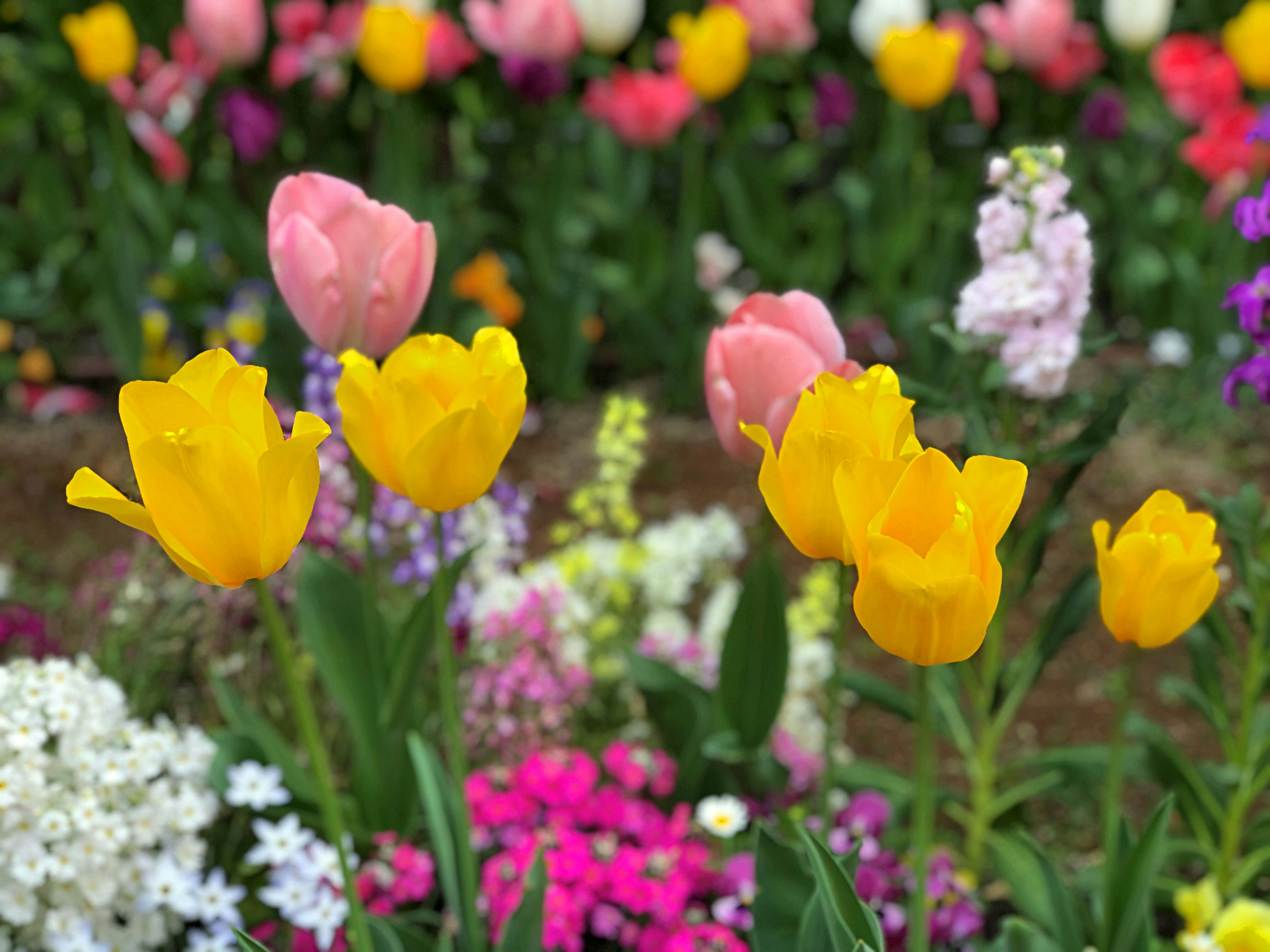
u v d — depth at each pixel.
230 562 1.07
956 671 2.33
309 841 1.96
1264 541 1.98
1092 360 4.89
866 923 1.21
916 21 4.60
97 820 1.70
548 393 4.70
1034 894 2.06
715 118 5.23
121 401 1.04
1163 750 2.17
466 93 5.37
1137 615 1.32
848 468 1.02
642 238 4.76
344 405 1.23
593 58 5.39
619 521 2.65
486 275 4.44
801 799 2.17
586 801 2.00
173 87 4.44
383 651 1.92
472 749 2.31
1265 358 1.73
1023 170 1.77
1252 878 2.12
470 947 1.60
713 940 1.80
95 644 2.41
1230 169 4.34
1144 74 5.74
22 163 4.96
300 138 5.38
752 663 1.92
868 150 5.56
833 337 1.55
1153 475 4.13
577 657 2.41
